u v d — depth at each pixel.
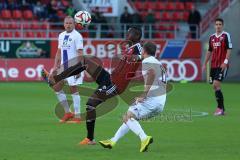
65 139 32.56
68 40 39.75
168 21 94.38
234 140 32.91
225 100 59.16
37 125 38.38
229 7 88.38
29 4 89.25
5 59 79.69
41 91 65.69
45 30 84.50
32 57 80.44
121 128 29.11
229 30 88.12
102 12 87.75
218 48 45.69
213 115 45.59
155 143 31.62
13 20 88.00
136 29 30.34
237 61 88.06
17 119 41.59
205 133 35.62
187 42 85.31
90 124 30.52
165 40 84.75
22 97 59.00
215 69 46.03
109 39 82.31
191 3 97.25
